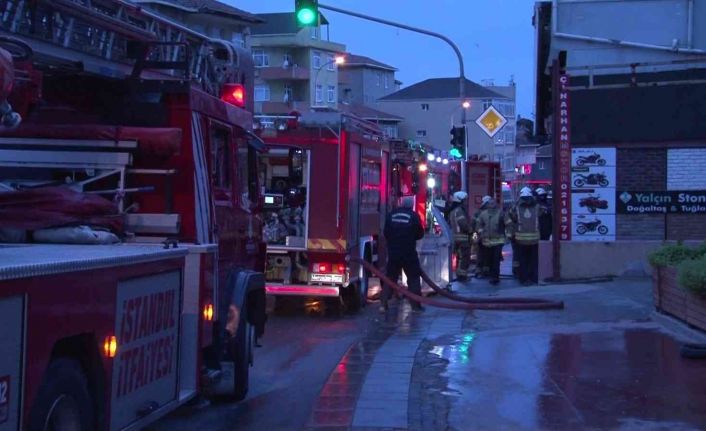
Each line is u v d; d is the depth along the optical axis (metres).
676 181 18.14
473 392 8.95
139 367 6.17
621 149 18.27
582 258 18.45
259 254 10.14
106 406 5.66
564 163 18.45
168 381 6.75
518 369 9.92
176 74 9.52
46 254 5.59
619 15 20.86
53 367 5.07
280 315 15.77
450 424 7.86
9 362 4.48
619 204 18.31
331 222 15.51
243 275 8.85
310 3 18.88
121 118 7.87
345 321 15.05
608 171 18.31
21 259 5.08
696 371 9.57
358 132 16.12
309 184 15.55
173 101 7.86
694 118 17.97
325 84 73.94
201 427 8.16
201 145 8.05
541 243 18.84
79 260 5.19
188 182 7.79
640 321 12.89
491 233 20.19
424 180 24.00
